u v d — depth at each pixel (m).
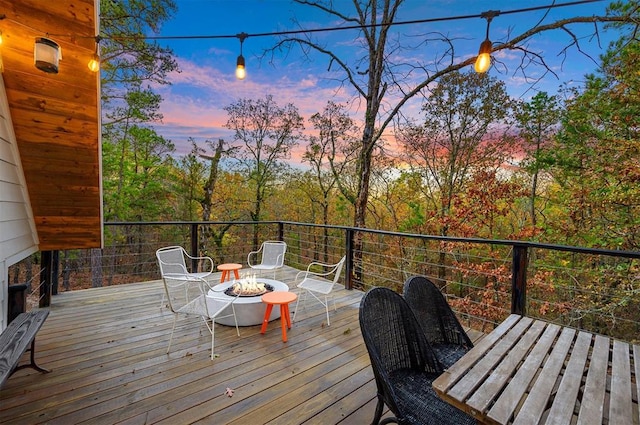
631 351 1.39
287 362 2.37
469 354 1.30
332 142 10.84
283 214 12.98
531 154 8.11
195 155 11.20
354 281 4.59
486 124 8.54
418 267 9.90
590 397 1.03
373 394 1.99
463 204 8.84
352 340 2.77
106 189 10.78
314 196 12.64
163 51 7.79
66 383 2.05
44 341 2.64
